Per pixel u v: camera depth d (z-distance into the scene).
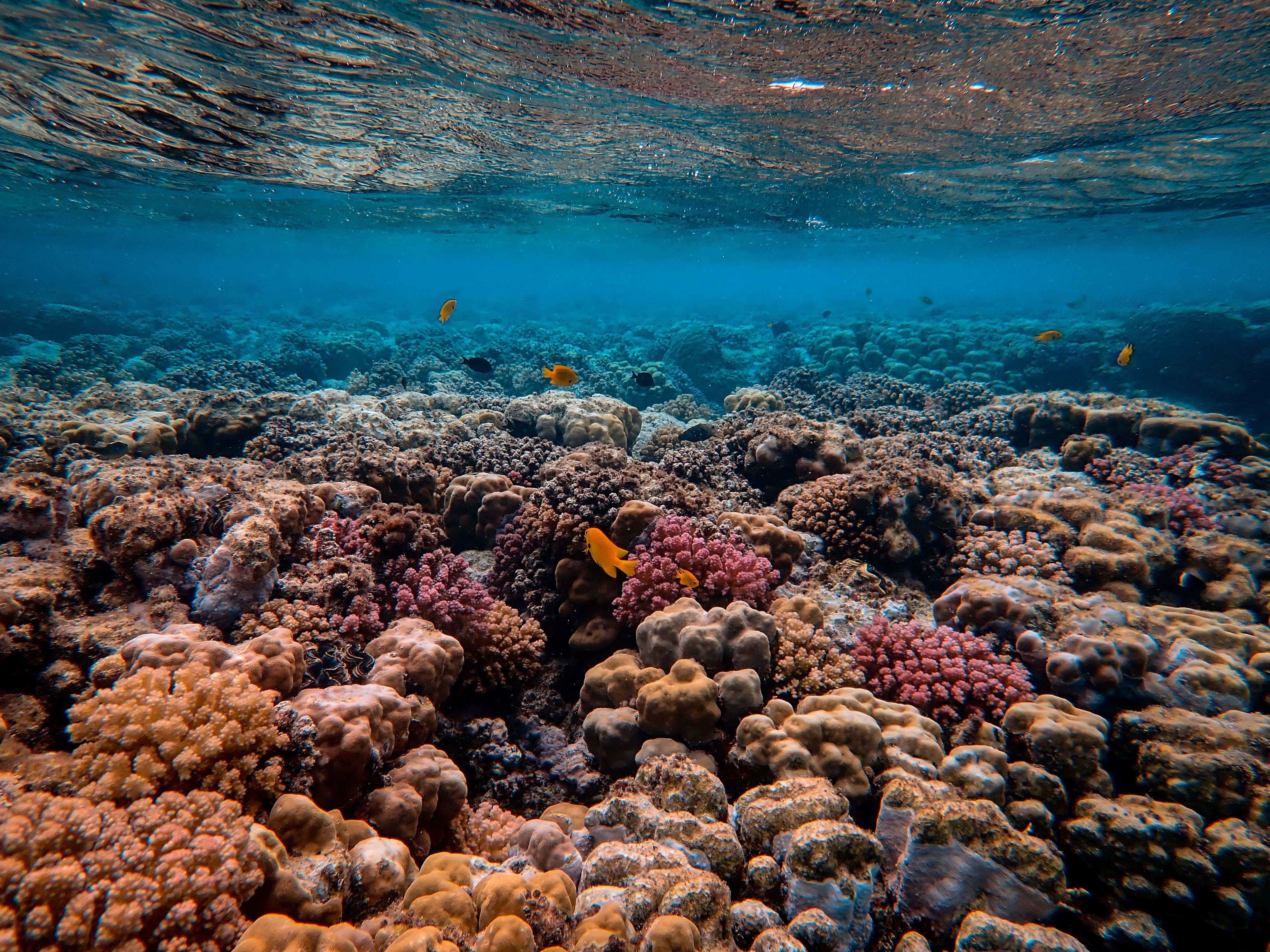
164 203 26.97
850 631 5.34
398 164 18.42
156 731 2.53
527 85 11.72
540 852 3.13
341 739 3.03
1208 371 24.41
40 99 12.65
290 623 4.05
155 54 10.30
